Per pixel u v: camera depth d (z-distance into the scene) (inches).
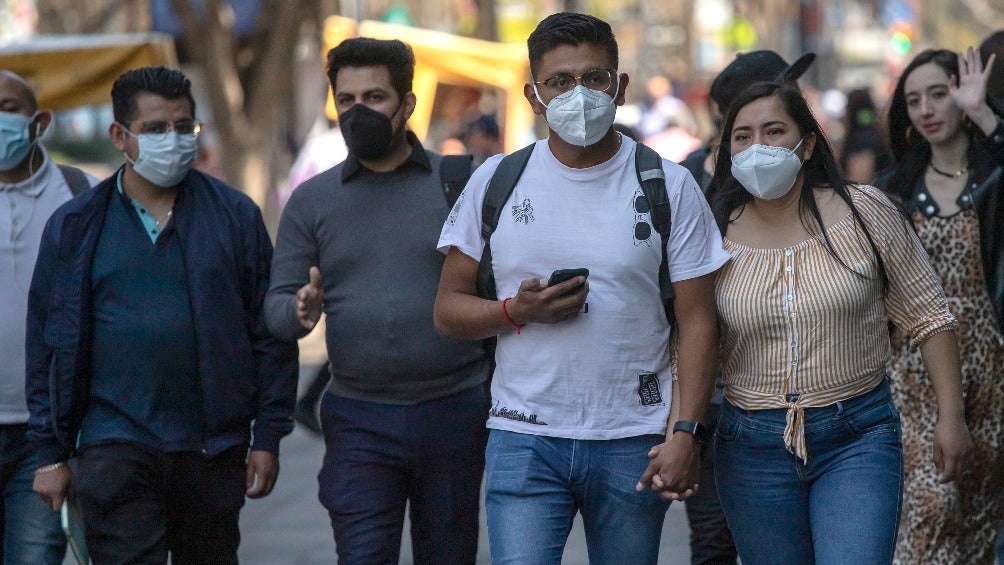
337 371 610.2
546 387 505.7
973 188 666.8
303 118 3117.6
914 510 679.1
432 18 4131.4
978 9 4820.4
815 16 4128.9
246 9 2210.9
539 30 503.2
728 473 542.9
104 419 584.7
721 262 513.7
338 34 2031.3
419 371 598.5
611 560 516.4
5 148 651.5
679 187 508.4
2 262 653.9
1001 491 685.3
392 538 607.2
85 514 588.7
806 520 535.2
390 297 597.0
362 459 603.8
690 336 509.7
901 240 533.3
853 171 1060.5
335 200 606.9
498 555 508.1
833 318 522.9
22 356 651.5
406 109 607.8
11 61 1300.4
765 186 524.4
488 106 2824.8
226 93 2076.8
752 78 678.5
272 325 590.2
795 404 524.1
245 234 609.3
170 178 588.7
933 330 538.0
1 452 650.2
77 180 684.1
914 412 684.7
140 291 586.9
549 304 487.2
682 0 5487.2
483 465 615.5
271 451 611.5
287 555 923.4
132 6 2655.0
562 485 511.5
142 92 585.6
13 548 650.8
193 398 590.2
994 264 665.6
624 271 499.8
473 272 523.5
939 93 675.4
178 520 604.7
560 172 507.2
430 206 603.2
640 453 507.5
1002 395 675.4
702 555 676.7
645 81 5708.7
